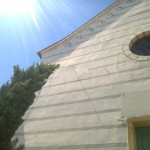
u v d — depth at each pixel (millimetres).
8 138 6941
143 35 11555
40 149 9703
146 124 8672
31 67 8359
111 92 10008
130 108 8945
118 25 12648
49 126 10250
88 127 9414
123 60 10836
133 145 8148
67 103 10680
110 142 8672
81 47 12867
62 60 12820
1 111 7004
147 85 9508
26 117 11039
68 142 9383
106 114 9438
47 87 11828
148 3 12703
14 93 7422
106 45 12055
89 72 11320
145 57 10383
